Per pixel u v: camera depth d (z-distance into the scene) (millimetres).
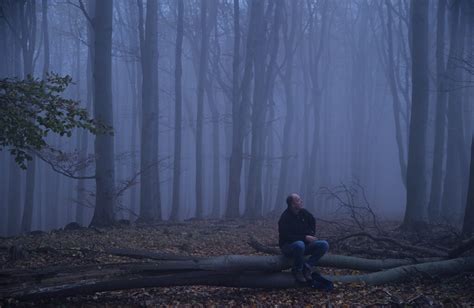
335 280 7414
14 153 8219
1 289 5953
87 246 11047
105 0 17188
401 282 7609
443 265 7719
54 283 6141
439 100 21859
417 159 15867
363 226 14266
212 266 6695
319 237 12055
